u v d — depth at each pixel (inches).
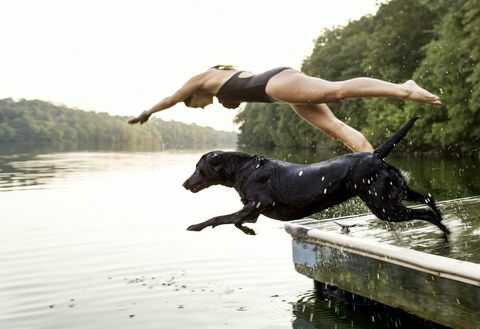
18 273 325.1
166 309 259.4
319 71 2261.3
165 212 568.7
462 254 210.2
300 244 267.4
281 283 295.6
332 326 233.5
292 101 154.6
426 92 145.1
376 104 1592.0
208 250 377.1
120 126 4943.4
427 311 204.7
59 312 257.6
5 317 252.1
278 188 165.9
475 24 1141.1
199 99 169.2
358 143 173.2
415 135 1417.3
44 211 573.3
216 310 256.2
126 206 615.2
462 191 594.6
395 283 217.2
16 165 1374.3
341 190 166.6
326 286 273.4
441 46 1279.5
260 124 3115.2
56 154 2158.0
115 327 237.6
